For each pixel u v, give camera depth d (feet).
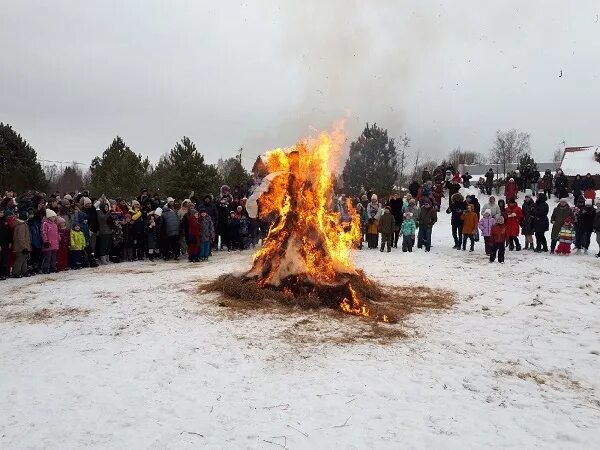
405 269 49.47
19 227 45.24
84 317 31.76
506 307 35.60
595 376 24.23
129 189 114.52
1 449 16.89
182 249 61.72
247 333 28.84
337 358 25.27
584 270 46.70
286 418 19.21
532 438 18.20
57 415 19.31
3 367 23.82
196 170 105.70
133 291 38.91
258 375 23.13
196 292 38.40
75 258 50.80
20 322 30.86
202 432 18.12
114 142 137.80
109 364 24.20
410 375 23.47
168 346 26.58
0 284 42.57
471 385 22.65
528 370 24.71
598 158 140.67
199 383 22.24
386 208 60.54
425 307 35.58
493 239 51.80
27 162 126.93
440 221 91.25
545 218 57.88
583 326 31.37
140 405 20.18
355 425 18.79
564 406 20.84
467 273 47.21
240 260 55.42
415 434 18.28
